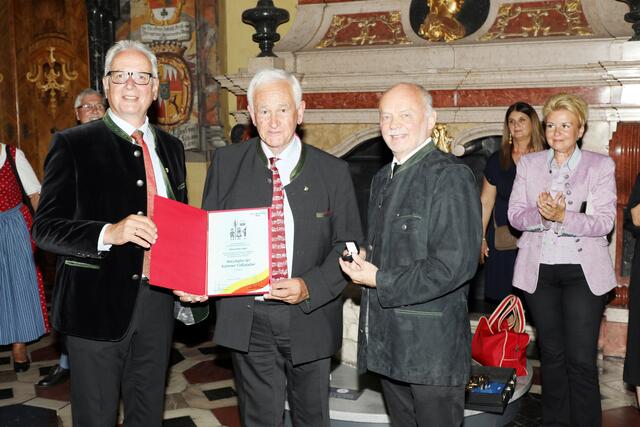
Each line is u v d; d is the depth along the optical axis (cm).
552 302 296
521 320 352
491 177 420
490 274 432
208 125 567
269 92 226
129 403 247
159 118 573
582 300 287
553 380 301
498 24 491
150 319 240
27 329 414
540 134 403
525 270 301
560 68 449
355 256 216
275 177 237
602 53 450
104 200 232
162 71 568
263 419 239
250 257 226
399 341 217
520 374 346
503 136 413
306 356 233
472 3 497
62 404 373
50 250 221
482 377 310
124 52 235
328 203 242
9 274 409
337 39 529
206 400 376
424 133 223
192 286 223
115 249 231
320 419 242
